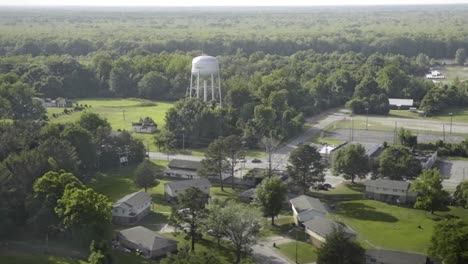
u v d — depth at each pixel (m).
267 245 95.31
